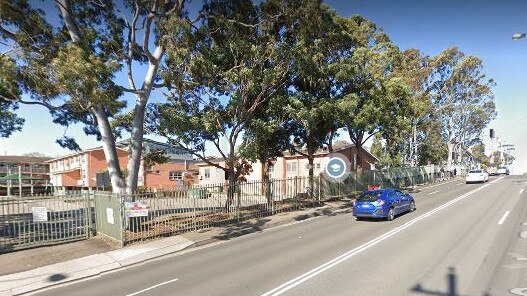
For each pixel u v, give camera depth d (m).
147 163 21.91
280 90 21.34
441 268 9.29
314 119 21.28
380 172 37.91
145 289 9.03
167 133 19.41
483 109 58.53
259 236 15.47
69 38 16.19
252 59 18.80
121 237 14.01
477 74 51.88
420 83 47.78
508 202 22.53
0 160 74.25
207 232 16.11
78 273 11.09
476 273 8.79
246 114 20.20
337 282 8.56
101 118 16.53
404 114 30.58
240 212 19.69
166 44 15.93
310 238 14.23
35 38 14.36
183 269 10.73
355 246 12.27
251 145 20.52
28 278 10.67
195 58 17.14
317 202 25.56
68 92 12.59
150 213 16.22
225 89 19.41
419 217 18.14
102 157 53.91
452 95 52.88
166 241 14.64
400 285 8.16
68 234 15.28
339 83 25.27
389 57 28.09
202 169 53.47
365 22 27.84
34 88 13.91
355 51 25.16
